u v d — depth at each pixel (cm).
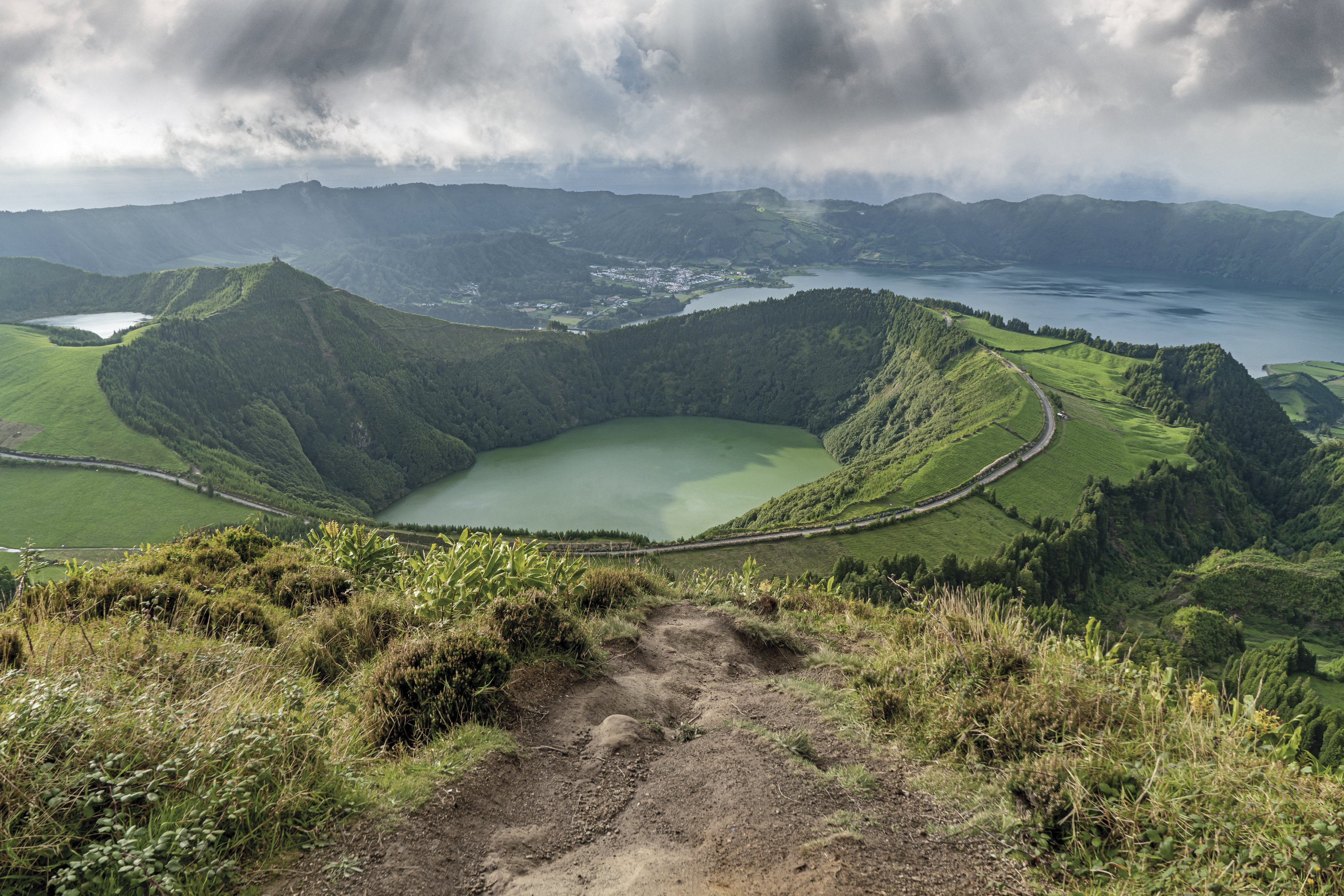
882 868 438
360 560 1315
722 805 514
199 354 19450
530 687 694
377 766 523
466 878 420
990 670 666
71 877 353
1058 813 477
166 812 412
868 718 672
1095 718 566
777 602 1127
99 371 16950
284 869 403
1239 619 9394
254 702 561
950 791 527
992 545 10250
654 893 410
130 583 934
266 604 1081
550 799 520
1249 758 504
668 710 715
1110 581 10312
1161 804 454
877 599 7369
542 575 1006
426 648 652
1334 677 6662
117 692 509
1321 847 391
